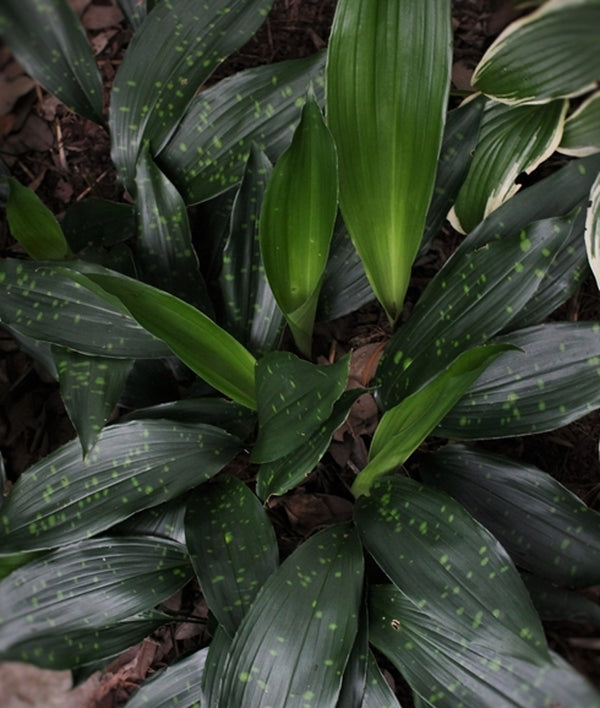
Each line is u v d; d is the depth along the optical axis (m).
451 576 0.66
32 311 0.73
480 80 0.75
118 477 0.73
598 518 0.72
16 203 0.75
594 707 0.62
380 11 0.70
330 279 0.80
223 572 0.70
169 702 0.74
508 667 0.66
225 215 0.85
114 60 0.97
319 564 0.69
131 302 0.69
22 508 0.72
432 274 0.89
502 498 0.74
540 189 0.76
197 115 0.80
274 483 0.69
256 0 0.79
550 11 0.68
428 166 0.72
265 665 0.66
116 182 0.92
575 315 0.86
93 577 0.73
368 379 0.85
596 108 0.77
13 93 0.94
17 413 0.88
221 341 0.72
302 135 0.67
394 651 0.70
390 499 0.71
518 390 0.73
